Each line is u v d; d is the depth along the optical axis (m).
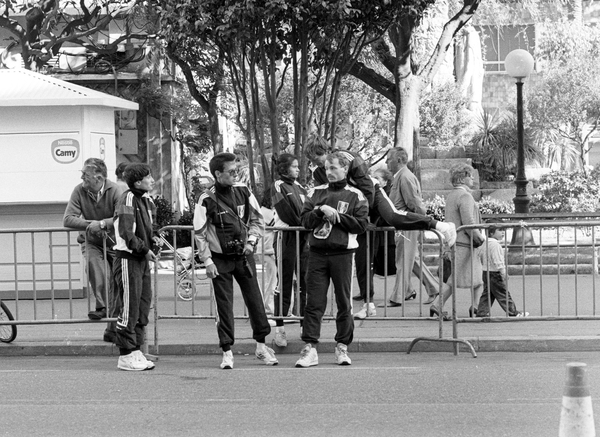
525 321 12.55
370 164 29.06
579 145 34.19
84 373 10.88
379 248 13.53
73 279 16.84
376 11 17.03
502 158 31.22
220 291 11.02
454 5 28.50
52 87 16.61
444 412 8.54
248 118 17.45
